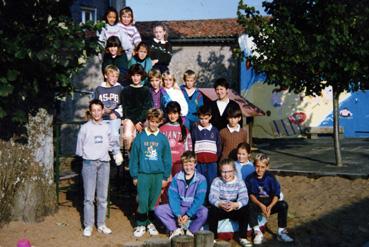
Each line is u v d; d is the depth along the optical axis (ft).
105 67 21.17
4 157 18.25
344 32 26.53
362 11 26.63
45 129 19.03
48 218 19.02
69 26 17.62
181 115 20.16
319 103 48.39
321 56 27.20
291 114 48.88
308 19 28.43
